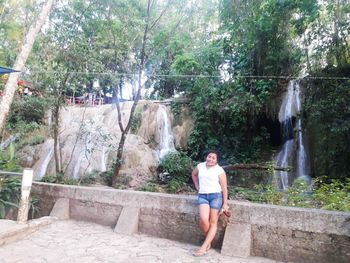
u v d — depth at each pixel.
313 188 6.90
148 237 4.62
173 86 19.03
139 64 10.57
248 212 4.10
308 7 10.18
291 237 3.82
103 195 5.25
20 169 6.39
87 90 10.36
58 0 9.29
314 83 11.54
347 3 10.66
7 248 3.96
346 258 3.51
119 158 10.49
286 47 12.33
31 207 5.65
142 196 4.91
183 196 4.66
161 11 10.72
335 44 11.14
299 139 11.93
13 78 6.97
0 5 16.36
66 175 11.21
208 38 14.02
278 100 12.69
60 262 3.58
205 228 3.97
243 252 3.91
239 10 11.23
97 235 4.62
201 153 14.16
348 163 10.30
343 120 9.86
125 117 14.67
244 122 13.30
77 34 9.27
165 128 14.76
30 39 7.23
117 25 9.53
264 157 13.08
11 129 12.57
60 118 13.02
